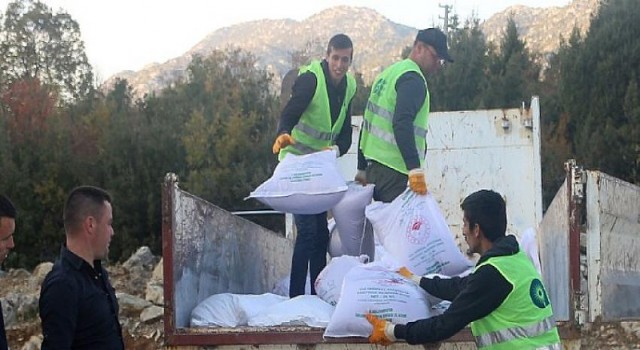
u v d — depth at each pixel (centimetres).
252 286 537
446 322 329
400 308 378
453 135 782
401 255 423
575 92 1750
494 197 340
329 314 406
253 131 1734
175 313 397
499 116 775
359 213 475
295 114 489
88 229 337
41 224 1531
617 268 504
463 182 777
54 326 318
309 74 496
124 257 1529
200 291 437
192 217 429
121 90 2048
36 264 1521
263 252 568
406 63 469
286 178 459
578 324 379
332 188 453
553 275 450
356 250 482
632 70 1703
